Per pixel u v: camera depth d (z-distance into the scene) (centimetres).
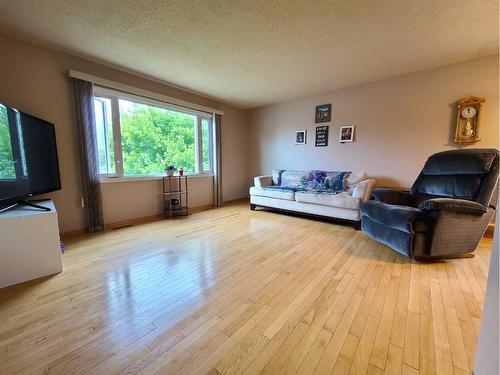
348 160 388
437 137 309
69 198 269
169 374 97
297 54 261
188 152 417
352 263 204
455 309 140
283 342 115
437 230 193
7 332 120
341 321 130
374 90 351
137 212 340
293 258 214
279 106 466
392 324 127
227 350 110
